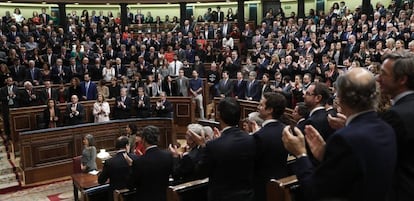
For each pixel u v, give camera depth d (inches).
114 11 775.1
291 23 566.3
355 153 66.0
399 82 79.3
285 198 114.0
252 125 148.3
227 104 119.6
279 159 124.6
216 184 119.6
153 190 157.3
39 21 635.5
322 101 129.4
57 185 333.1
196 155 151.6
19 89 416.8
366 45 407.2
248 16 772.0
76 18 679.7
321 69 409.4
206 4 780.6
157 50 588.7
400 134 74.3
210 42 599.5
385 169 67.9
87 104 416.8
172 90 470.0
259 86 415.5
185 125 453.7
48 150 341.4
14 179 339.9
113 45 584.7
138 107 424.2
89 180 261.7
